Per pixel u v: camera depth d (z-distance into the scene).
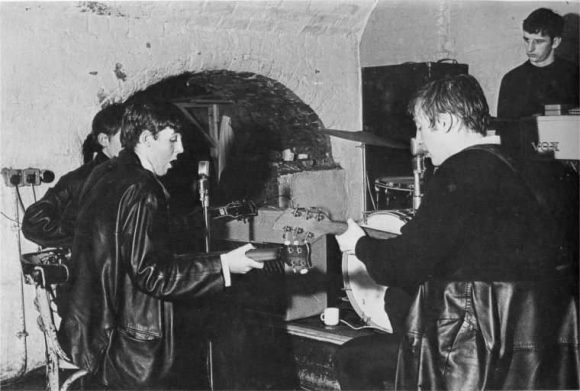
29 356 2.62
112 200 1.97
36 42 2.56
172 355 1.98
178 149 2.17
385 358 2.08
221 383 2.70
